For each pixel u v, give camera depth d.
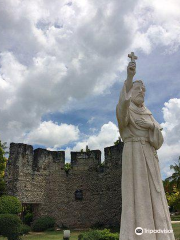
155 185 3.81
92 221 28.16
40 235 22.92
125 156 4.05
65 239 14.09
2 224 18.17
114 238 12.55
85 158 31.03
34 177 28.81
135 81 4.59
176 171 29.80
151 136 4.07
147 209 3.69
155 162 4.02
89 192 29.47
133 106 4.32
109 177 28.66
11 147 28.69
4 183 27.19
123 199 3.88
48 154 30.67
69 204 29.41
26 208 32.47
